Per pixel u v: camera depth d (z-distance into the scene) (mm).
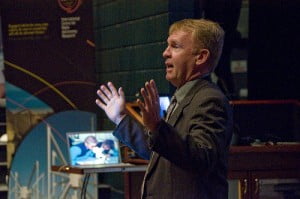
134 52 8648
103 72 9562
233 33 8070
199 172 3303
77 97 8727
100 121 9461
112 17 9211
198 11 7848
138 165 6484
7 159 9125
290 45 8086
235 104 6703
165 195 3498
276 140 6676
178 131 3469
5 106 9430
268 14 8086
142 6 8383
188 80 3633
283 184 6316
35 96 8680
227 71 8070
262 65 8109
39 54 8664
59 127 8688
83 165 6562
